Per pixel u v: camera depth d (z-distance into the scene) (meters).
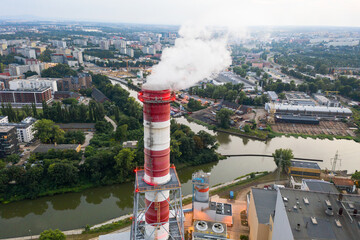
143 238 76.00
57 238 91.44
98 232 104.62
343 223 70.62
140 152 151.25
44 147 162.25
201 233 96.06
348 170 162.00
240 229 106.88
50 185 134.88
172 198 127.44
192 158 168.88
